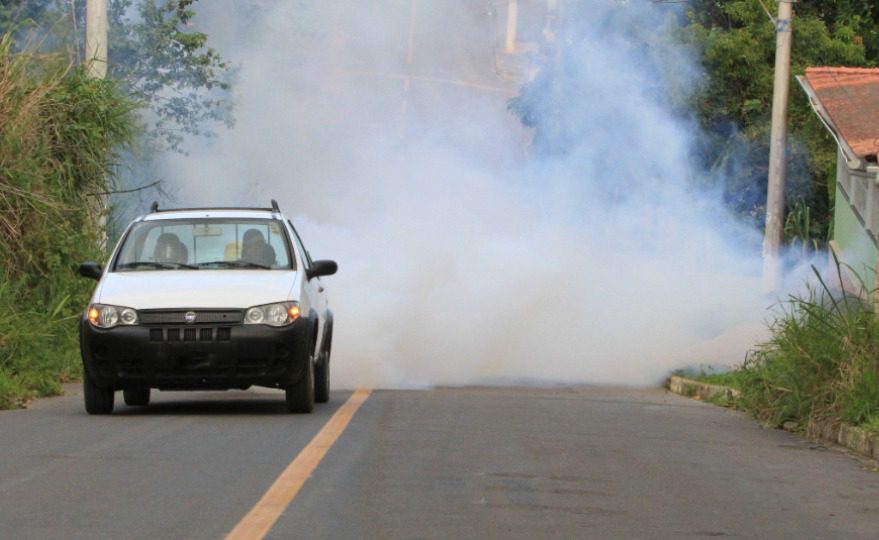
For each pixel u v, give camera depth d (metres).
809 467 20.80
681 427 25.72
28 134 35.47
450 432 22.52
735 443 23.56
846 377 25.48
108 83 39.59
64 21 50.50
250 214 27.08
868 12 58.69
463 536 14.12
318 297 26.48
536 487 17.27
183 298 23.92
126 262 26.02
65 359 33.78
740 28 58.91
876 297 29.52
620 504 16.34
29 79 36.84
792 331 28.16
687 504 16.56
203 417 24.22
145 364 23.70
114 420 23.69
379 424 23.33
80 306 35.97
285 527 14.27
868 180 37.50
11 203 35.03
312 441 20.62
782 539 14.70
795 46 56.38
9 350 31.23
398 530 14.30
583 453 20.67
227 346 23.69
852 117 38.75
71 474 17.41
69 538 13.62
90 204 39.12
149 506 15.27
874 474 20.38
